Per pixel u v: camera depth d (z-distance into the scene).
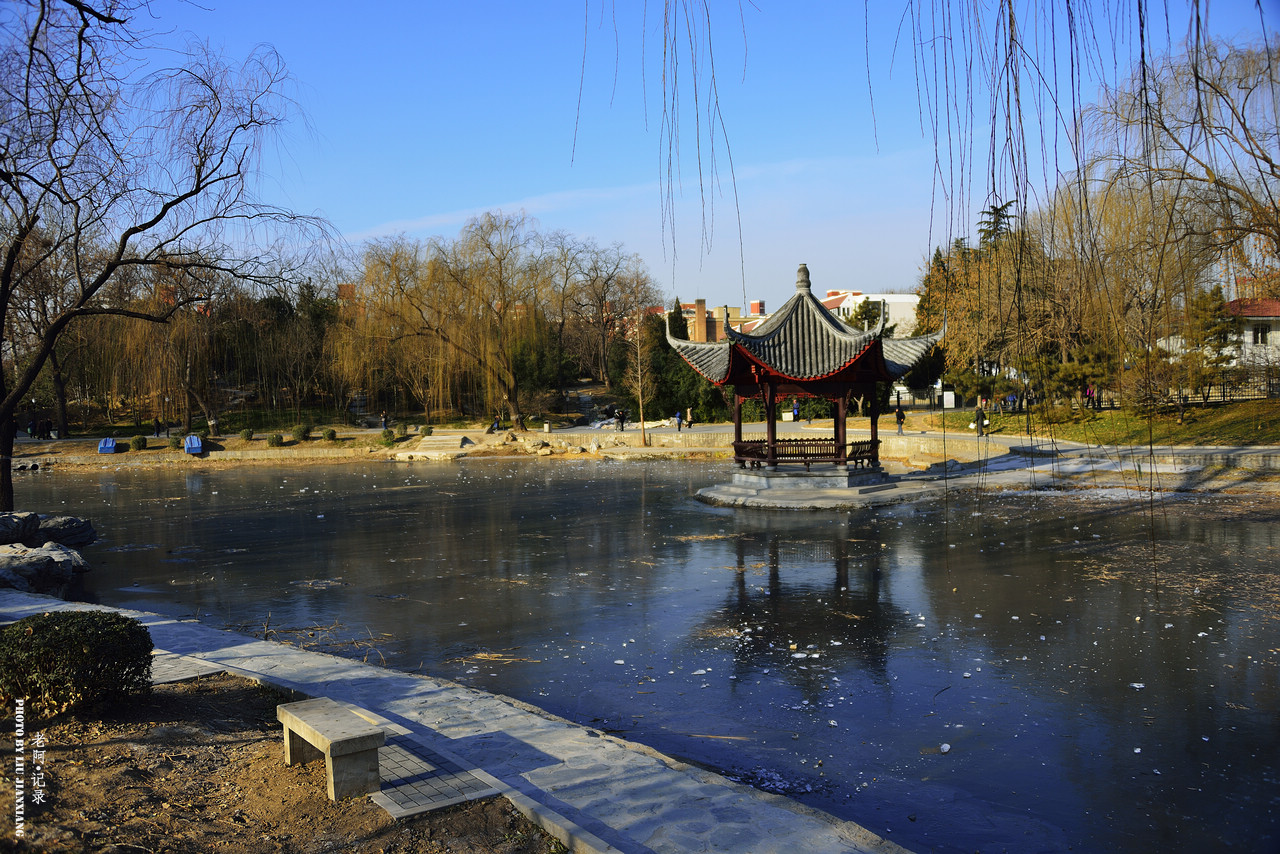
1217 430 30.75
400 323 52.00
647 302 84.94
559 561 17.28
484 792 5.46
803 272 26.72
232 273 20.25
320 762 5.94
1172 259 16.05
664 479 34.22
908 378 62.16
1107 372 33.62
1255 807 6.23
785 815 5.36
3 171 12.94
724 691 9.08
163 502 30.05
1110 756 7.16
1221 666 9.34
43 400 58.16
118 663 6.73
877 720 8.11
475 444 50.03
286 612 13.28
